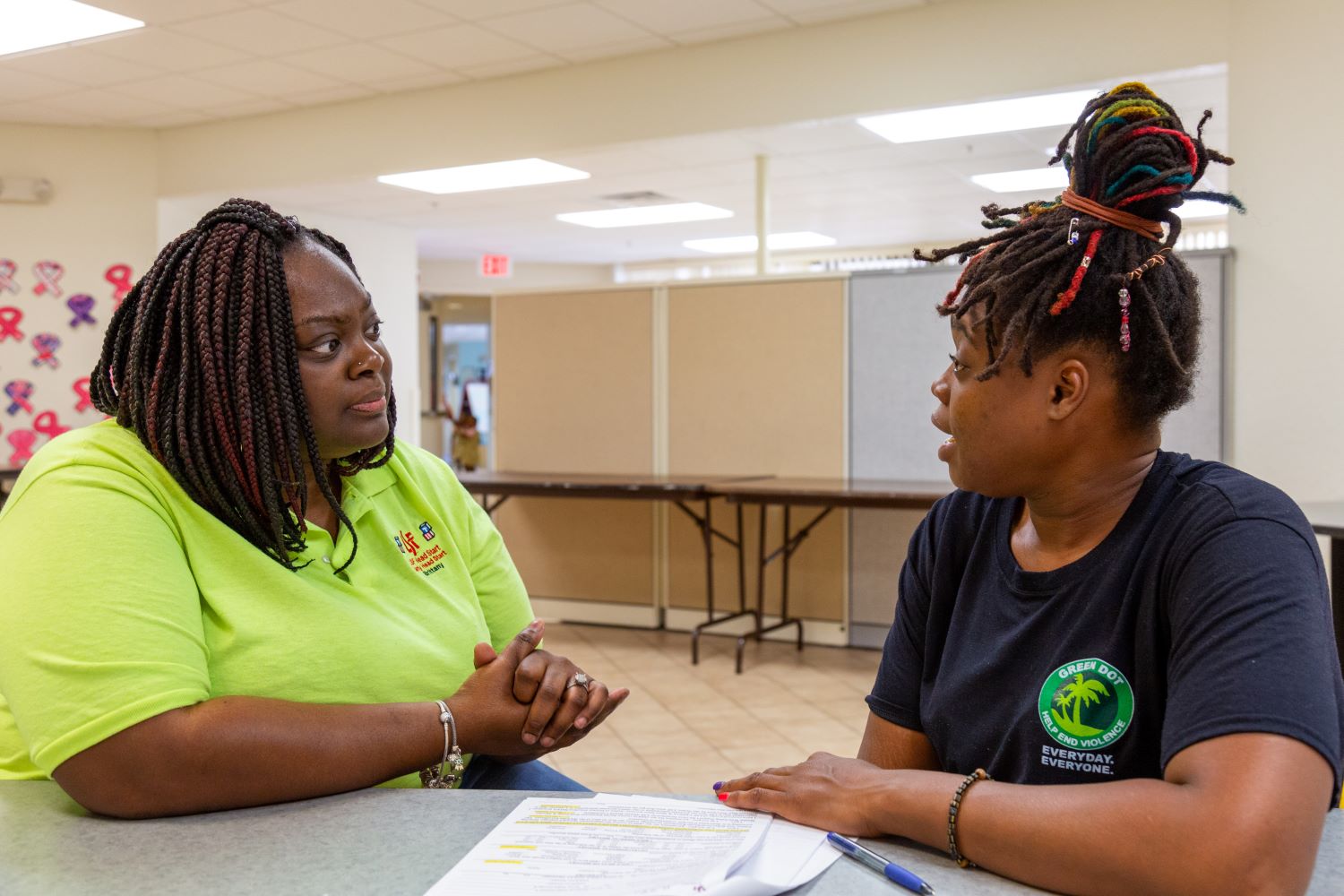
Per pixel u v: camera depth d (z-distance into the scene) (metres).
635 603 5.49
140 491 1.01
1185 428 4.04
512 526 5.75
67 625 0.91
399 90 6.42
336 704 0.99
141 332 1.04
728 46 5.59
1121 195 0.85
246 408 1.04
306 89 6.32
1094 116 0.87
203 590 1.04
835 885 0.76
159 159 7.20
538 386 5.67
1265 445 3.83
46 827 0.89
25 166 6.86
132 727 0.89
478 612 1.30
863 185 8.04
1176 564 0.84
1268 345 3.81
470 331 11.64
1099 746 0.87
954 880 0.77
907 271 4.82
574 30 5.36
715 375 5.26
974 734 0.96
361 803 0.93
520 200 8.53
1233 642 0.75
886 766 1.08
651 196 8.52
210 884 0.76
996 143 6.59
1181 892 0.69
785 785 0.90
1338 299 3.59
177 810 0.90
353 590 1.15
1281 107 3.73
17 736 1.03
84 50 5.50
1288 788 0.68
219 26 5.18
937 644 1.06
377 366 1.13
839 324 4.98
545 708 1.07
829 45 5.34
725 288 5.22
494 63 5.91
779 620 5.16
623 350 5.47
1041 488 0.92
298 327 1.07
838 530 5.00
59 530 0.95
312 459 1.11
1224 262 3.95
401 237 9.78
